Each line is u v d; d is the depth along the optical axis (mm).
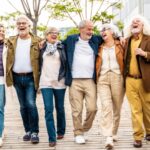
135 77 6348
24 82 6520
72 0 16594
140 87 6375
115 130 6754
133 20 6316
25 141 6914
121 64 6426
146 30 6320
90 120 6656
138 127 6426
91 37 6547
